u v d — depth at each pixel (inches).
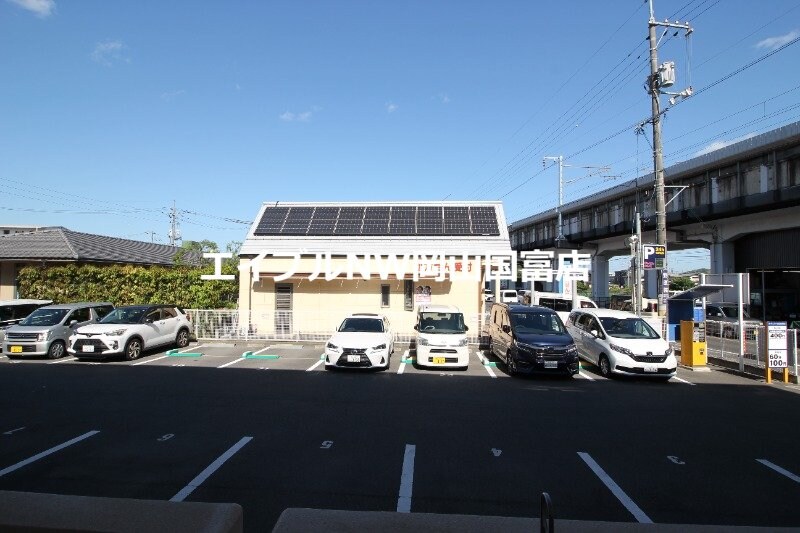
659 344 491.8
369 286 757.3
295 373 487.5
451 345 513.0
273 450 256.5
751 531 134.3
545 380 474.9
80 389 405.7
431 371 511.2
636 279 761.6
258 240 788.0
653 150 696.4
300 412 336.8
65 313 605.9
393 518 136.7
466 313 708.0
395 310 753.0
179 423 306.2
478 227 818.8
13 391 397.7
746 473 234.8
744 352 536.1
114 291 802.2
